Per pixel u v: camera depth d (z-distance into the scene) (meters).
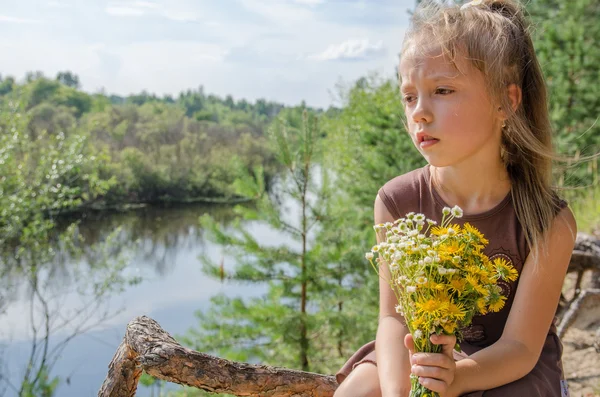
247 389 1.66
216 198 34.75
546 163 1.41
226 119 52.06
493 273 1.22
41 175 10.84
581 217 6.94
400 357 1.37
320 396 1.70
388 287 1.48
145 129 35.94
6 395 8.66
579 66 9.35
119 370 1.76
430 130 1.30
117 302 15.63
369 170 8.18
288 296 6.48
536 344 1.32
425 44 1.29
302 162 6.24
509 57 1.32
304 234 6.32
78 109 40.62
